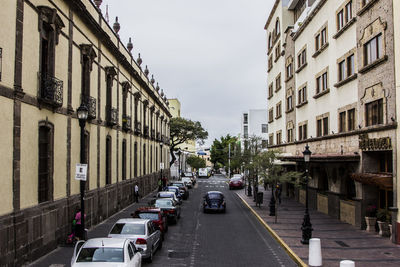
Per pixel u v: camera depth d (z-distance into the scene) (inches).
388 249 606.2
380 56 716.0
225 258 562.6
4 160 458.0
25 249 495.5
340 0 919.7
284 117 1541.6
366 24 771.4
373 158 770.8
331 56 984.3
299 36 1309.1
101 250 378.3
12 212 472.4
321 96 1066.7
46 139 597.6
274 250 622.8
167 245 653.9
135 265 390.0
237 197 1646.2
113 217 956.6
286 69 1504.7
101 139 899.4
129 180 1225.4
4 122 459.2
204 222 927.0
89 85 803.4
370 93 750.5
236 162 1488.7
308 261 525.3
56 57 627.5
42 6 561.0
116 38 1084.5
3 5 455.2
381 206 770.2
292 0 1487.5
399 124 636.7
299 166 1317.7
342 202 911.7
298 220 923.4
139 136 1418.6
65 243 634.2
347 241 668.7
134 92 1333.7
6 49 463.2
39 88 554.6
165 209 870.4
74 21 722.2
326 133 1035.3
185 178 2197.3
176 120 2652.6
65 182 660.1
